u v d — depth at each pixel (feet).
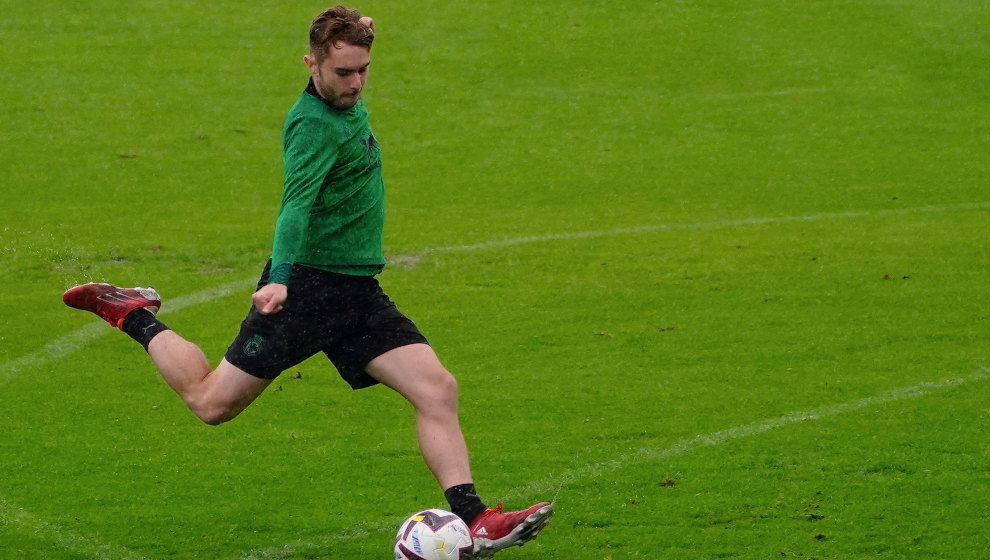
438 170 143.74
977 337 86.69
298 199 49.03
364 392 76.64
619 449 66.28
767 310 94.12
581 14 204.23
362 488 61.31
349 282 52.16
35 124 156.66
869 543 53.47
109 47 188.03
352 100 50.03
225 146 151.64
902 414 71.00
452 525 48.65
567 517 57.16
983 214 123.24
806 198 130.93
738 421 70.49
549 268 106.93
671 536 54.75
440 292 100.17
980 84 176.65
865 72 182.50
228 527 56.34
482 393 76.28
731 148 151.53
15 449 66.28
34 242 114.01
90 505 58.80
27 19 198.18
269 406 73.82
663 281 102.53
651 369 80.84
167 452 66.18
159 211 126.11
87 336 88.63
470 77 180.24
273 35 195.62
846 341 86.17
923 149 149.79
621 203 130.11
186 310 95.61
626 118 164.55
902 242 113.50
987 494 58.90
